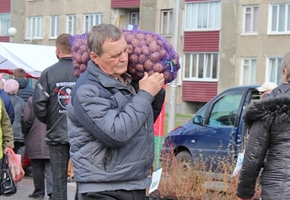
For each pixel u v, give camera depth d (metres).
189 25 38.25
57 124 6.92
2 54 15.34
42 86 6.93
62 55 7.03
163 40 3.91
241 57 35.75
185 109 38.66
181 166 7.60
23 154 10.62
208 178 7.12
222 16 36.50
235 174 6.41
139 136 3.77
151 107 3.85
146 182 3.88
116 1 41.97
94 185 3.73
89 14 43.59
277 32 34.22
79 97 3.70
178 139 10.59
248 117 4.40
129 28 4.08
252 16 35.31
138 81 3.99
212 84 37.22
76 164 3.78
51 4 45.97
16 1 48.28
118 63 3.78
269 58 34.59
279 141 4.33
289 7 33.81
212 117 10.34
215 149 10.02
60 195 6.96
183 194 7.02
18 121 10.33
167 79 3.94
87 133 3.74
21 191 9.63
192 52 38.12
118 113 3.68
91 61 3.87
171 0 39.31
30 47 15.95
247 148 4.43
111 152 3.73
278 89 4.70
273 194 4.32
